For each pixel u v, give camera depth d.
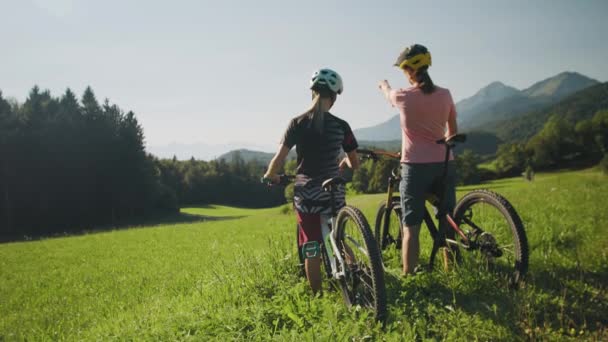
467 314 3.29
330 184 3.55
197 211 108.62
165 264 11.84
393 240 4.84
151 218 88.25
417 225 3.95
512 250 3.92
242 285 4.71
